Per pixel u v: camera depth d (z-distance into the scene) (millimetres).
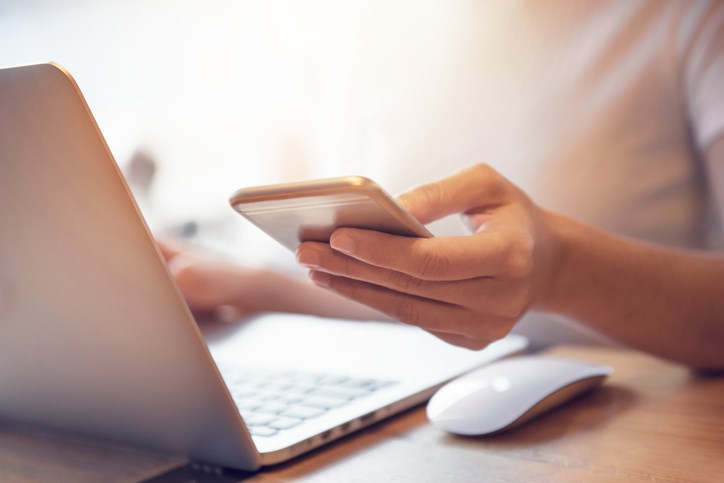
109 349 457
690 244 1166
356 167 1494
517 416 537
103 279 416
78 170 378
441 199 529
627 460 471
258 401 584
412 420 586
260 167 1744
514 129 1291
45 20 2039
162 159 1847
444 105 1358
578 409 595
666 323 695
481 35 1323
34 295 455
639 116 1184
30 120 374
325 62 1546
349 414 548
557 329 1189
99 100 1993
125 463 534
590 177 1216
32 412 593
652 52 1165
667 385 654
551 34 1266
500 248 486
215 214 1768
